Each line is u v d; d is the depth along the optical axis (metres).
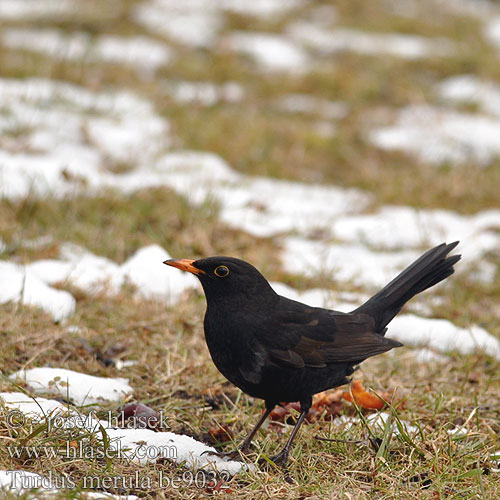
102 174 13.91
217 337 7.02
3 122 15.23
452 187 15.37
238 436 7.49
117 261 11.48
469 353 9.81
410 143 17.42
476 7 26.47
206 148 16.08
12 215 12.09
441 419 7.97
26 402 7.20
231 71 19.66
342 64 20.69
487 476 6.85
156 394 8.23
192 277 11.03
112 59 19.28
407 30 23.25
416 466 6.84
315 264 12.09
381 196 15.07
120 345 9.09
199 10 22.86
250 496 6.30
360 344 7.22
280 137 16.97
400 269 12.20
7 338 8.83
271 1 24.19
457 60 21.05
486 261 12.65
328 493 6.36
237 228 12.72
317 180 15.74
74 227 12.03
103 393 8.03
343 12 24.11
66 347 8.87
